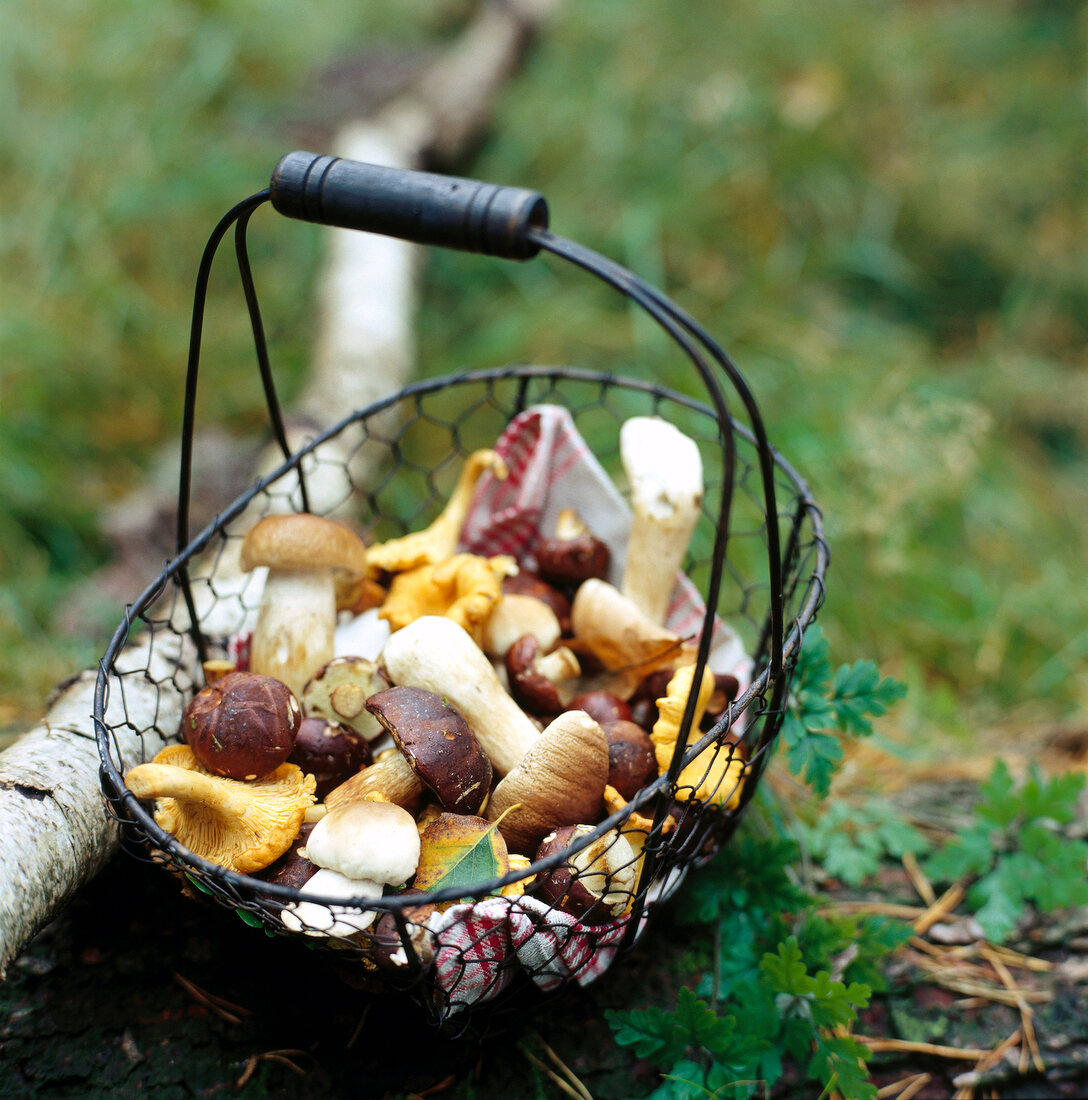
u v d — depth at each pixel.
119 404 1.70
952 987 1.08
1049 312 2.13
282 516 1.03
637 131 2.36
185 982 1.00
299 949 0.98
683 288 2.04
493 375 1.12
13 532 1.46
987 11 2.90
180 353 1.77
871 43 2.56
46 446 1.57
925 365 1.98
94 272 1.82
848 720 1.03
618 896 0.94
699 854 1.00
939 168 2.31
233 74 2.35
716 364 1.83
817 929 1.04
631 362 1.86
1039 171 2.31
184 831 0.95
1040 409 1.97
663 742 0.98
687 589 1.08
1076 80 2.51
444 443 1.70
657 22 2.69
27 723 1.19
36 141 1.97
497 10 2.68
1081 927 1.11
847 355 1.92
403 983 0.92
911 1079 1.04
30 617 1.35
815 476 1.55
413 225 0.90
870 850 1.14
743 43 2.57
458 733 0.95
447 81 2.48
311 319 1.85
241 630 1.09
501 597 1.05
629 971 1.04
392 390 1.64
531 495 1.12
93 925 1.02
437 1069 0.99
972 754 1.27
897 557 1.45
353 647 1.06
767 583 1.40
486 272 2.08
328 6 2.76
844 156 2.29
